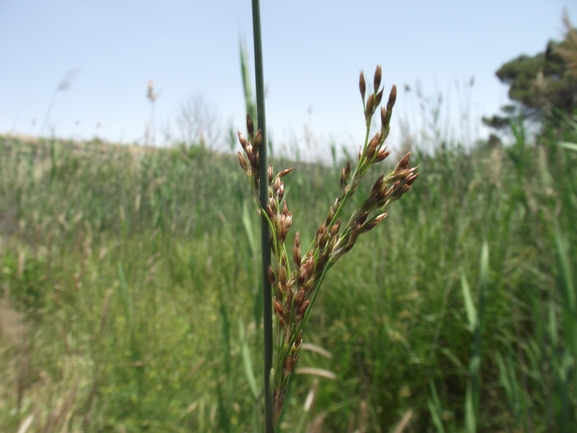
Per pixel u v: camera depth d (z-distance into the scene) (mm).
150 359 3164
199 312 3865
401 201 4242
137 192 4793
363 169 575
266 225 652
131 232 4789
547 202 2930
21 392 2084
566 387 2082
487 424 2682
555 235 2195
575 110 3529
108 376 3004
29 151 6125
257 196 635
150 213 4684
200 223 5164
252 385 1827
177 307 3945
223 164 5219
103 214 5672
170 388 2955
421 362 2963
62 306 3854
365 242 4102
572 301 2062
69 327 3549
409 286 3402
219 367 3062
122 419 2688
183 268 4785
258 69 655
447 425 2775
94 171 6199
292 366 597
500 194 3645
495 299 3172
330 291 3709
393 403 2910
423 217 4004
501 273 3205
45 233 4910
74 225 5219
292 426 2680
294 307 576
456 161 3840
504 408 2742
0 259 4602
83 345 3377
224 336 1926
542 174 2996
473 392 1948
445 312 3146
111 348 3221
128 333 3428
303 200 4191
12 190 5684
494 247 3410
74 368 3018
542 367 2320
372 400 2934
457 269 3307
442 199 3910
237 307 3549
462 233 3551
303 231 3613
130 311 3443
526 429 2338
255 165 631
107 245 4691
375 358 3111
